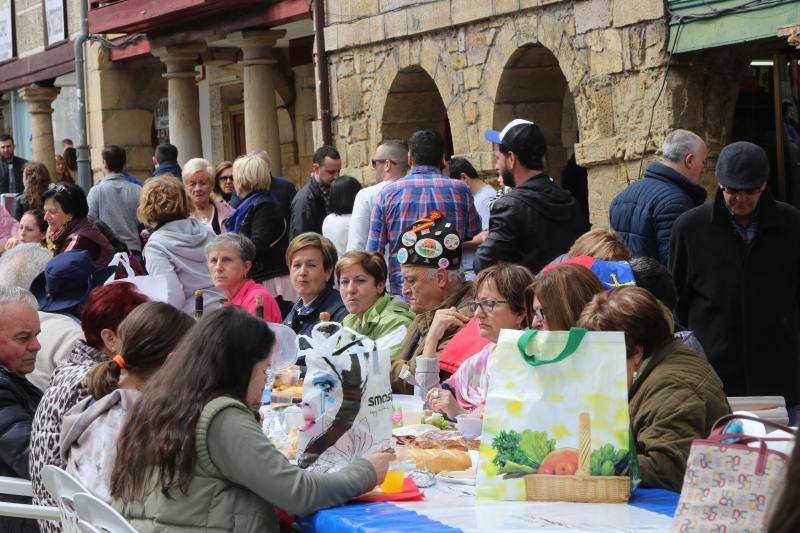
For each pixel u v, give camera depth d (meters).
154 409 3.99
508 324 5.32
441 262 6.48
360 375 4.34
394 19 13.48
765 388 6.62
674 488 4.05
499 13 11.94
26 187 12.90
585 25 10.85
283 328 5.41
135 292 5.34
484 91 12.38
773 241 6.56
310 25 17.28
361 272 6.78
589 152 10.88
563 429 3.87
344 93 14.51
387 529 3.61
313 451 4.33
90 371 4.70
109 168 12.05
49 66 22.91
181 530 3.92
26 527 5.40
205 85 23.02
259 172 10.20
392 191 8.55
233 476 3.94
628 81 10.45
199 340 4.07
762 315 6.58
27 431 5.26
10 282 7.53
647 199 7.21
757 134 10.82
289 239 11.66
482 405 5.39
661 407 4.15
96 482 4.47
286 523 4.39
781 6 9.05
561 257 6.08
